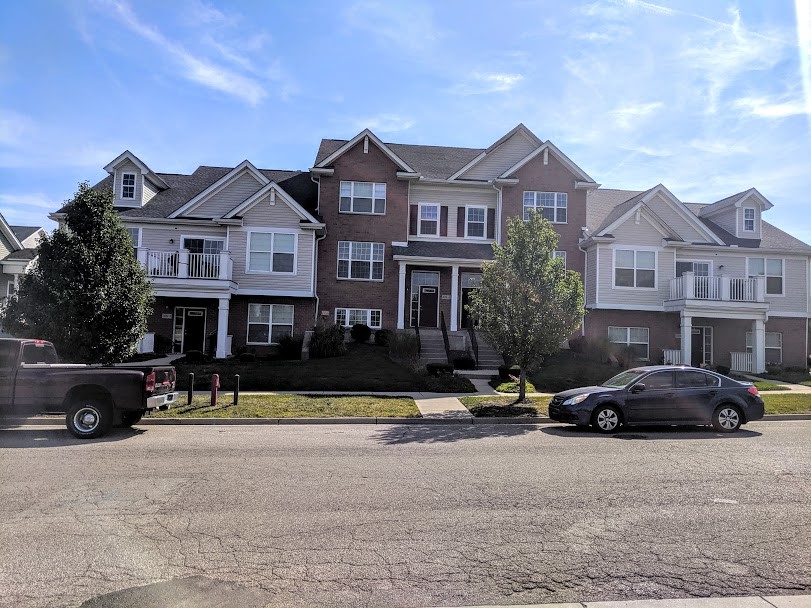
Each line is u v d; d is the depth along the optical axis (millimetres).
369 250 26469
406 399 15656
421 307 26516
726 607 3971
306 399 15219
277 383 17359
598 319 25812
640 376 12367
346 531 5480
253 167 26125
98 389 10820
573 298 15344
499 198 27062
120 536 5297
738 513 6090
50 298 13906
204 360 21750
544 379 19344
